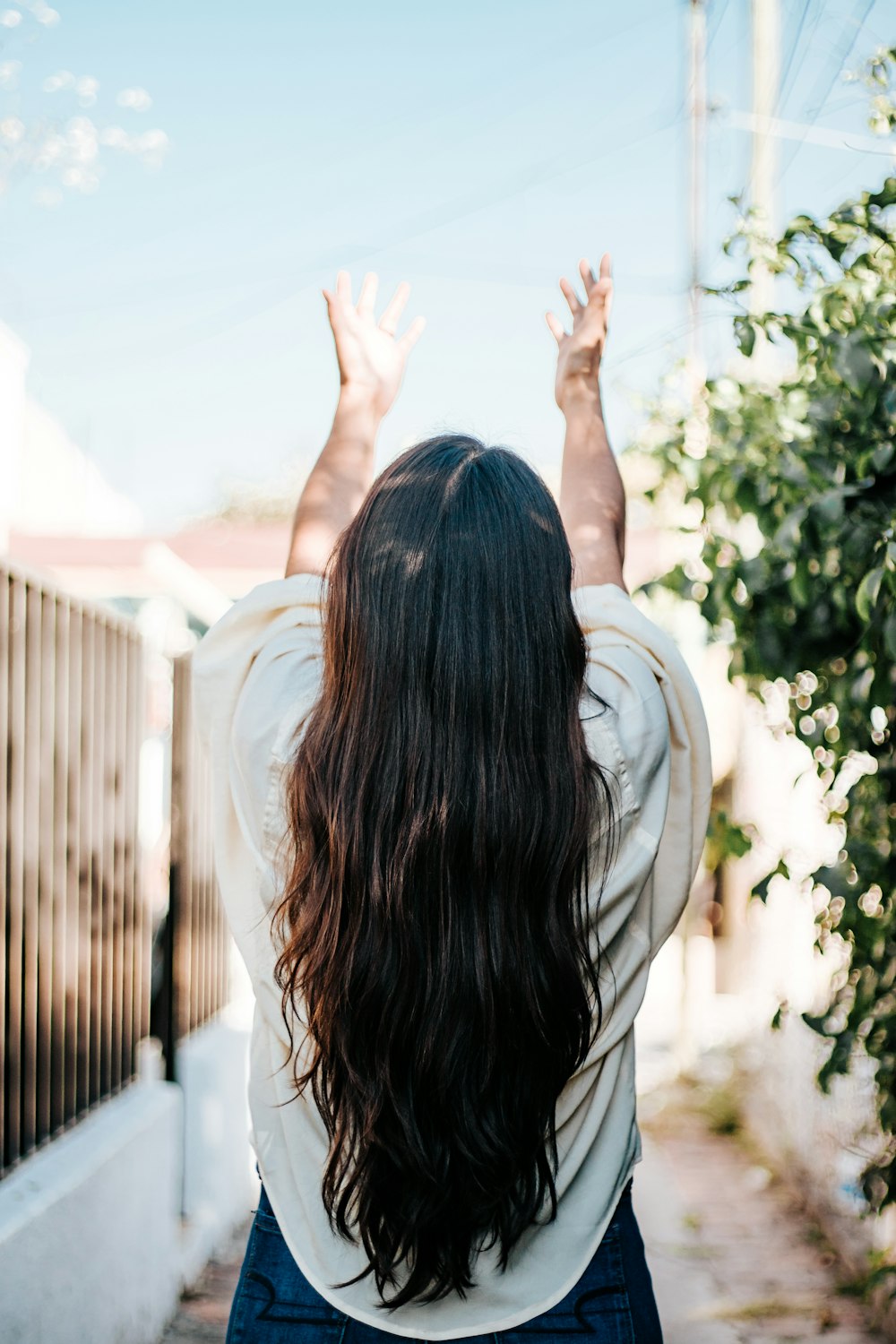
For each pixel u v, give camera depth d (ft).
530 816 3.33
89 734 10.77
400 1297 3.48
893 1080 7.34
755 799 19.01
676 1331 11.92
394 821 3.33
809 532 6.49
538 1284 3.61
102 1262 9.83
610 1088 3.78
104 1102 11.32
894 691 6.45
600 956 3.66
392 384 4.67
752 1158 17.88
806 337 6.63
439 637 3.40
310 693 3.77
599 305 4.73
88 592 24.40
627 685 3.79
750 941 19.92
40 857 9.61
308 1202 3.68
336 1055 3.40
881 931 7.00
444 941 3.28
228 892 3.98
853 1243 13.34
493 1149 3.29
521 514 3.54
